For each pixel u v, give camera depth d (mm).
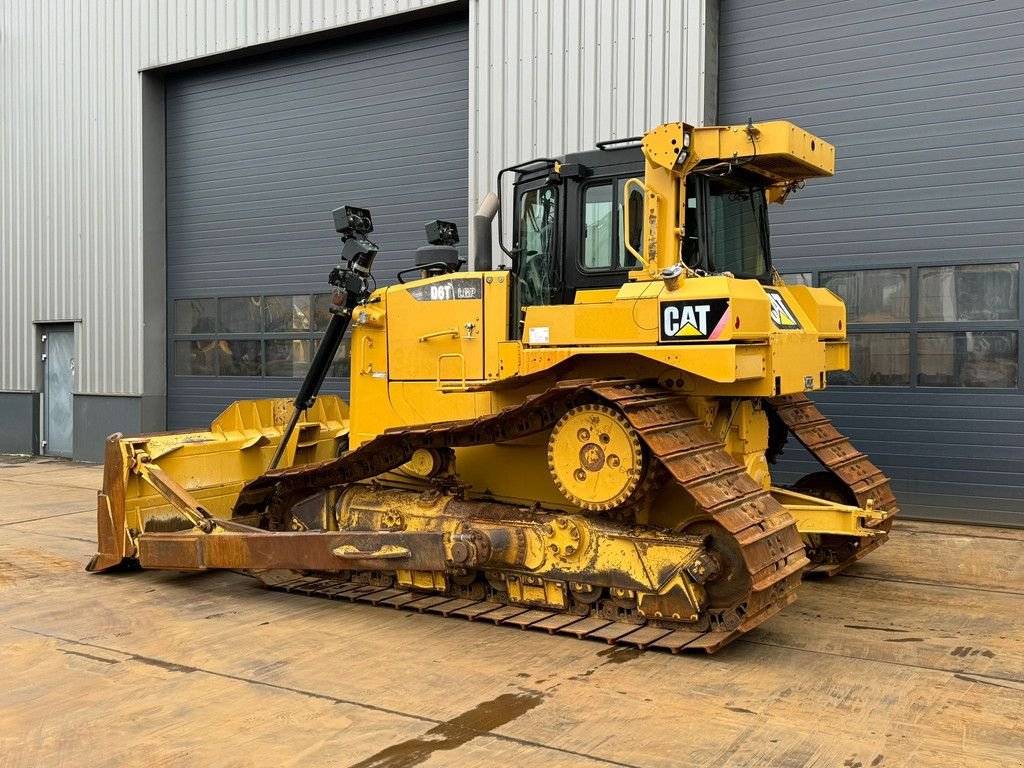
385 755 3764
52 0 14500
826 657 4961
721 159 5367
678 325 5004
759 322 5125
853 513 5883
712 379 4855
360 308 6551
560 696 4391
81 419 14500
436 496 6027
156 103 13836
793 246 9367
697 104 9391
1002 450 8477
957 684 4555
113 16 13836
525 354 5543
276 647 5160
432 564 5438
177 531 7008
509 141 10461
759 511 4977
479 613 5637
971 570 6949
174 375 14047
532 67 10305
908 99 8836
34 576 6898
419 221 11711
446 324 6223
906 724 4059
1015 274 8398
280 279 12953
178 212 13914
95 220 14219
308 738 3934
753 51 9570
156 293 13914
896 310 8922
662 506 5527
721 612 5012
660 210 5398
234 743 3891
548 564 5504
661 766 3654
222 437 7254
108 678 4676
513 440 5828
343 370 12344
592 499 5082
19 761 3740
